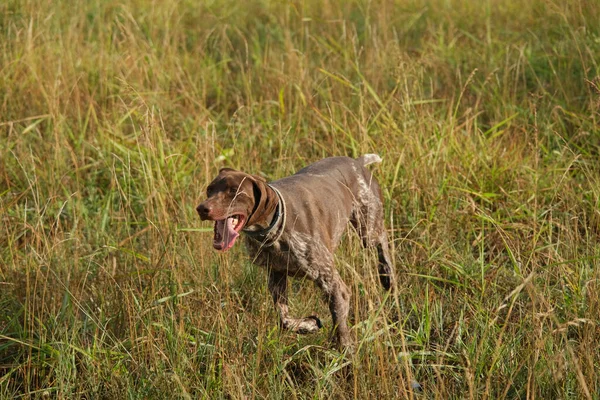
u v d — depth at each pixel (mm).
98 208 10633
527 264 8758
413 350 8031
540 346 6875
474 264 9242
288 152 11477
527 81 14023
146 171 10555
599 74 12461
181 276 8781
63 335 7828
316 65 14539
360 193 8766
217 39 16453
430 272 9023
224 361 7199
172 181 10266
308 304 8594
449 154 11078
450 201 10344
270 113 12969
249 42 16672
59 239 9383
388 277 9039
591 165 11141
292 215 7492
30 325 8008
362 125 11039
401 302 8570
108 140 11625
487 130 12766
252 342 7777
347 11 16875
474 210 9789
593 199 10234
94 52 14680
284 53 14203
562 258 8773
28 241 9820
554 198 10430
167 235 9125
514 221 10188
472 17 17375
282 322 7848
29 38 13398
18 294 8508
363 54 14750
